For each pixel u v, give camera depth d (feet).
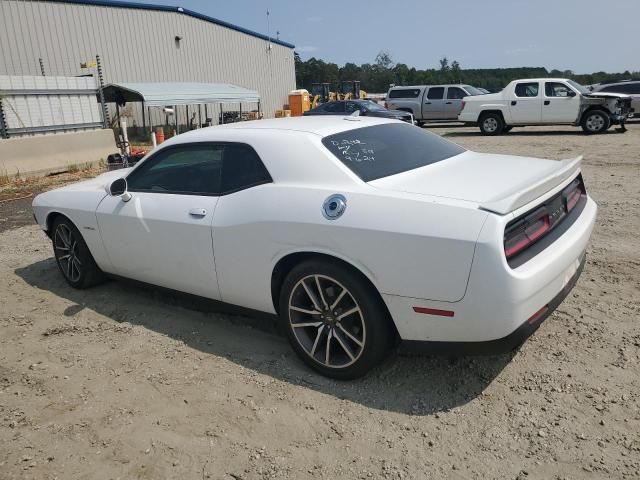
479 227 8.74
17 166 41.86
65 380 11.57
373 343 10.11
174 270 13.28
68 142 46.06
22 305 15.88
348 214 9.91
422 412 9.77
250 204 11.41
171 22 96.37
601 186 28.02
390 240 9.37
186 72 100.63
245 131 12.42
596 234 19.39
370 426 9.47
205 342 12.94
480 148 48.78
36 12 79.00
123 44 89.20
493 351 9.29
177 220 12.69
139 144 71.15
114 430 9.79
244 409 10.19
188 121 93.20
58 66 81.87
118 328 13.93
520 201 9.14
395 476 8.26
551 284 9.63
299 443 9.16
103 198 14.89
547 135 58.54
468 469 8.30
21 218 27.96
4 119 43.80
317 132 11.69
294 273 10.83
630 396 9.77
